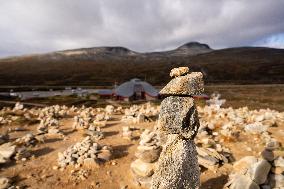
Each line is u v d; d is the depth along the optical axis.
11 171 13.65
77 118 22.17
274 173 11.20
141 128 19.47
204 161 13.18
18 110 27.17
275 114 23.06
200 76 8.41
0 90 132.38
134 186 12.29
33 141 17.09
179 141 8.25
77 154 14.72
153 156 12.58
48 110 26.75
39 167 14.10
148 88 79.00
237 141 16.30
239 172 11.76
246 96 85.12
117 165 14.16
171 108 8.27
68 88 144.88
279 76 179.88
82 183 12.67
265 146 15.30
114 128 20.11
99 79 196.38
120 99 75.06
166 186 8.12
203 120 20.91
